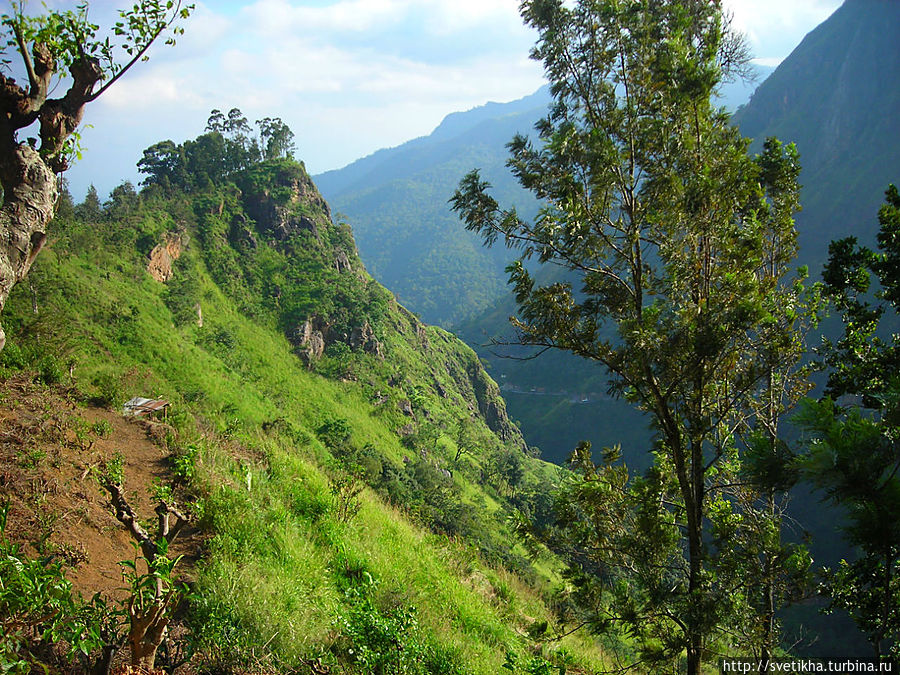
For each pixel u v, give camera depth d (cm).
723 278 682
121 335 4978
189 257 7544
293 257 8850
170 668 423
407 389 8594
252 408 5181
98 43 469
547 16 718
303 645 525
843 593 682
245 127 10000
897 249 890
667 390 689
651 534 667
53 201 454
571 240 697
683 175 694
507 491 7606
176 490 783
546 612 1150
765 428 810
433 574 934
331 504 923
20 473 659
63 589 359
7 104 432
